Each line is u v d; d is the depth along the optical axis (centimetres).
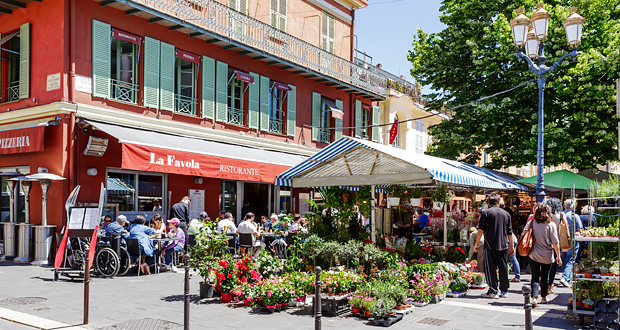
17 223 1352
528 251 848
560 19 1658
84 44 1377
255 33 1872
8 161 1472
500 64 1825
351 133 2462
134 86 1506
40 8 1402
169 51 1595
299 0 2205
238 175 1606
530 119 1733
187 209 1411
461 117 1881
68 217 1202
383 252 896
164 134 1541
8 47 1527
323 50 2211
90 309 801
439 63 1973
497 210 920
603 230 718
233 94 1852
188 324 653
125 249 1150
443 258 1099
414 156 1029
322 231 991
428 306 834
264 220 1633
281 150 2023
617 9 1756
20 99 1432
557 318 750
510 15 1827
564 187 1441
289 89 2056
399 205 1191
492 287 914
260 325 707
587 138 1711
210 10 1698
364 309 748
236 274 859
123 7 1442
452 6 1972
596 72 1579
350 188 1016
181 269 1293
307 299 838
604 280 685
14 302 845
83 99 1369
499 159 1931
